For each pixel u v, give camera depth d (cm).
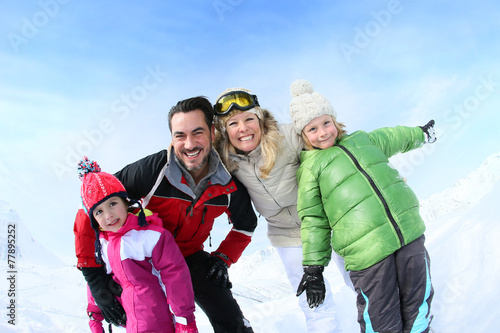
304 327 355
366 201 236
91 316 260
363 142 261
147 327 220
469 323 248
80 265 241
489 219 311
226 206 275
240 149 270
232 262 293
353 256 238
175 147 240
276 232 321
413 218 236
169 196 253
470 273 282
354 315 351
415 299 231
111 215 219
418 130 289
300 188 264
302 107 263
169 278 223
